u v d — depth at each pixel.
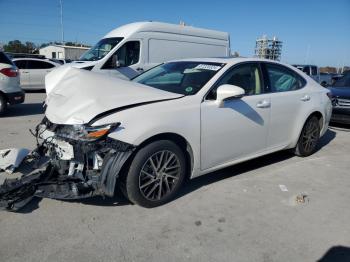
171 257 2.81
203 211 3.58
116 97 3.47
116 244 2.95
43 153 3.93
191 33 10.98
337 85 9.50
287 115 4.93
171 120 3.50
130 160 3.35
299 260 2.84
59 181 3.41
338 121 8.30
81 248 2.87
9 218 3.29
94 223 3.26
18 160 4.29
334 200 3.98
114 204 3.63
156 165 3.53
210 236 3.13
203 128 3.80
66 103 3.55
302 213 3.63
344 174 4.86
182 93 3.89
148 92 3.65
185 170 3.79
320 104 5.50
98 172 3.33
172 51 10.58
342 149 6.31
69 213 3.42
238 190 4.14
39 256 2.75
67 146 3.37
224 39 11.95
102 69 9.43
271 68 4.86
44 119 3.78
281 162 5.29
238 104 4.17
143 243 2.98
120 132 3.21
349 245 3.08
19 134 6.57
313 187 4.34
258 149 4.60
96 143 3.15
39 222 3.24
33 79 15.05
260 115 4.46
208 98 3.92
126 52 9.74
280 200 3.91
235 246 2.99
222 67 4.21
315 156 5.71
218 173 4.70
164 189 3.66
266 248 2.98
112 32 10.36
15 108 10.13
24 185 3.41
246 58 4.61
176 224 3.30
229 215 3.52
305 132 5.41
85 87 3.62
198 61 4.56
